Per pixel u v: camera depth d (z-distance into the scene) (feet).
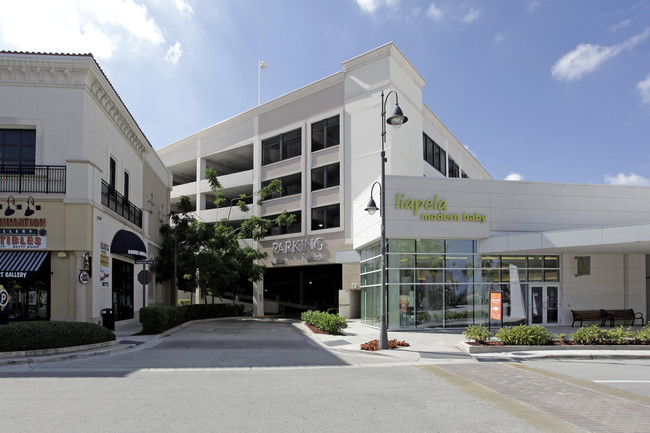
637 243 56.13
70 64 61.46
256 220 117.19
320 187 117.60
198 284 102.83
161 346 50.01
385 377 32.86
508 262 68.39
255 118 135.85
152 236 101.91
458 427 20.20
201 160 151.12
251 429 19.44
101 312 61.21
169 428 19.42
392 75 106.73
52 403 23.70
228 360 40.75
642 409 23.66
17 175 59.77
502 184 67.92
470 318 66.54
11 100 61.52
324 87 119.14
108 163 72.79
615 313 68.23
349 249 108.88
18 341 38.83
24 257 57.16
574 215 69.10
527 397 26.30
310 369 36.73
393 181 65.51
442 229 65.57
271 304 142.72
